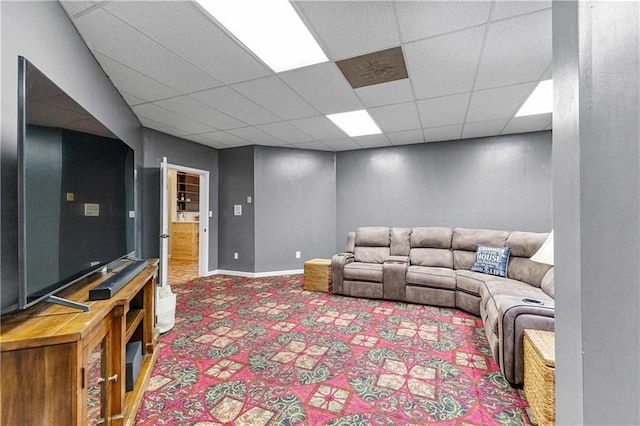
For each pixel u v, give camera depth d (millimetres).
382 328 2980
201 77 2703
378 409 1750
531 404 1667
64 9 1797
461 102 3299
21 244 1107
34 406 1023
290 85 2879
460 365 2254
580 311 593
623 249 493
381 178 5379
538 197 4422
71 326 1106
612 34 520
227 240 5535
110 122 2748
